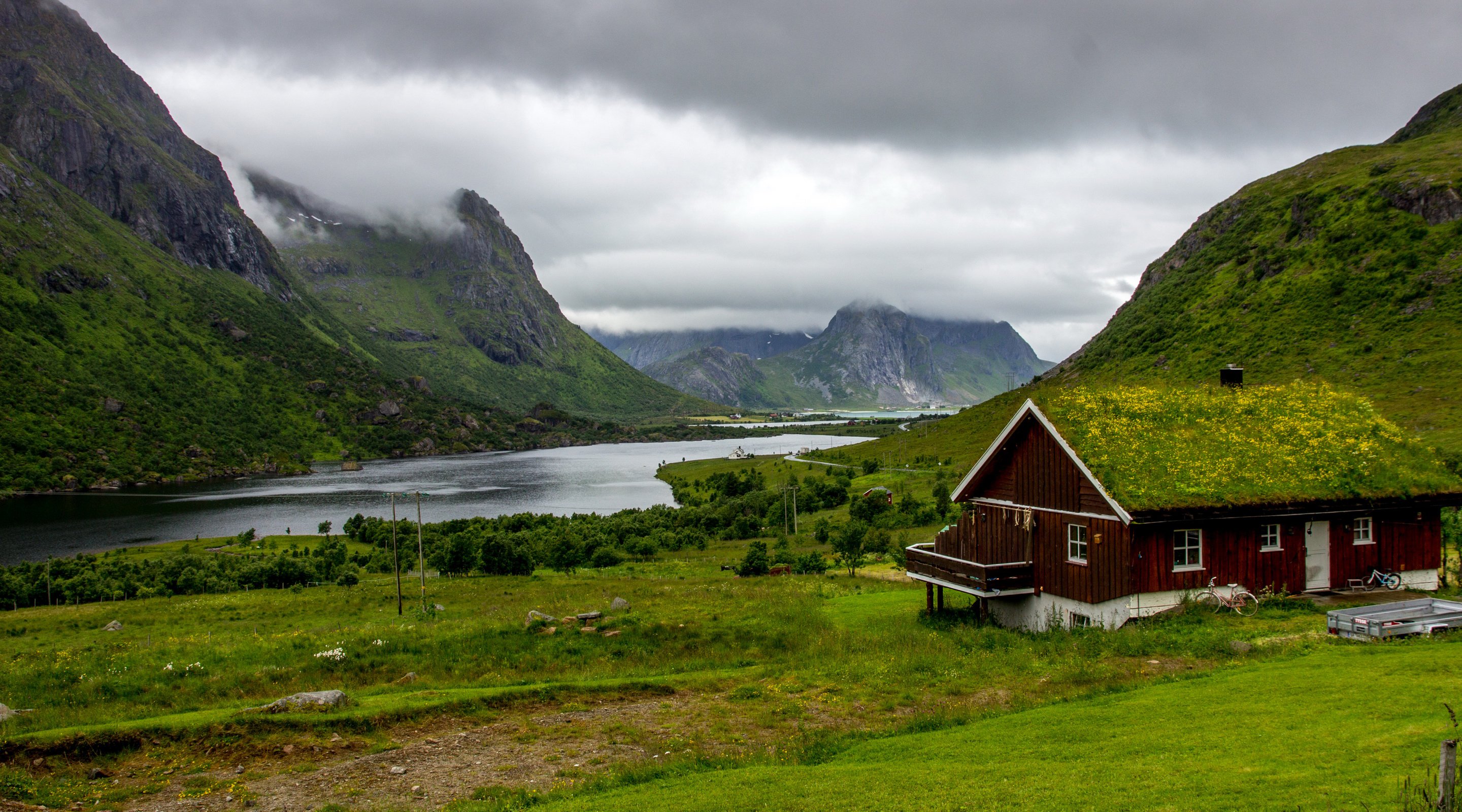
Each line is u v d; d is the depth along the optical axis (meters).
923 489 145.38
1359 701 17.81
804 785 16.78
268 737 22.11
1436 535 34.69
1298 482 32.22
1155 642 26.83
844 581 62.28
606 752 21.52
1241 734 16.77
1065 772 15.79
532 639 35.75
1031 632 33.16
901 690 25.36
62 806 18.23
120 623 59.69
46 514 193.25
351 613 61.47
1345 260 185.00
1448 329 144.75
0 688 29.48
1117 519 30.70
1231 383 40.91
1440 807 10.95
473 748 22.02
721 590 56.38
